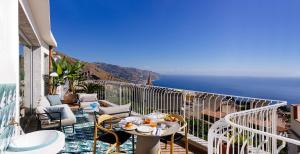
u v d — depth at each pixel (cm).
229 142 242
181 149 428
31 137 249
